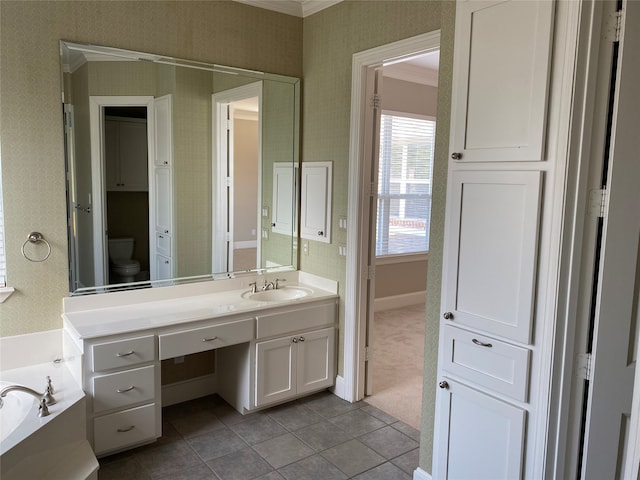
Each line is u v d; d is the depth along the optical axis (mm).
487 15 2059
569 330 1908
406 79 5789
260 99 3592
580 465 2014
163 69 3145
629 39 1788
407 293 6316
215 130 3400
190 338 2898
